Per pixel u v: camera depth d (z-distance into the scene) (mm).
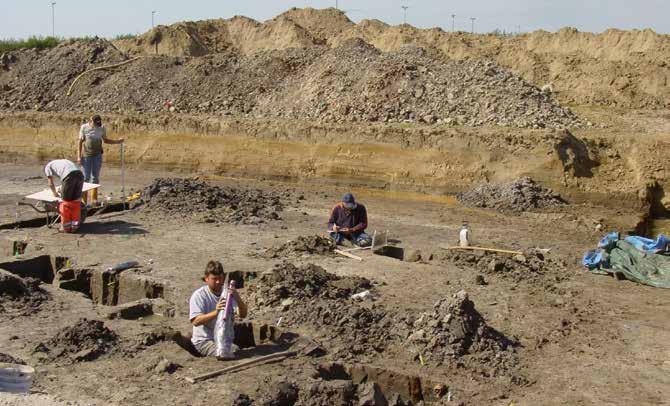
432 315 8359
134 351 7789
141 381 7086
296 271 9984
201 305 7914
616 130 20750
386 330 8445
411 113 20922
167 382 7070
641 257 11500
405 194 18828
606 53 34094
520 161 18031
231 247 12414
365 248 12430
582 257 12383
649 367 7949
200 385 7020
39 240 12609
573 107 26594
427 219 15547
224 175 21359
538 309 9648
